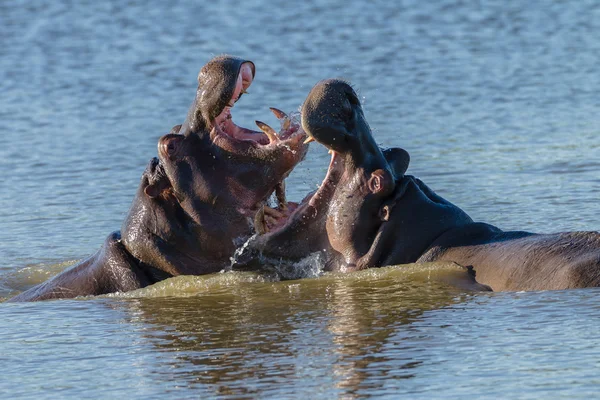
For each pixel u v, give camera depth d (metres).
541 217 47.69
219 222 39.72
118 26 119.00
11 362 31.33
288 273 40.12
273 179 39.38
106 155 68.00
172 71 96.56
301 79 89.56
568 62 93.56
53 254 48.44
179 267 40.62
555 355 28.12
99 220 53.72
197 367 29.66
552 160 60.59
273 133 38.88
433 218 38.38
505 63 94.50
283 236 39.44
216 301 37.50
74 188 60.47
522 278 34.88
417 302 34.59
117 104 84.88
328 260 39.41
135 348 32.12
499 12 118.50
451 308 33.47
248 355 30.44
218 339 32.44
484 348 29.22
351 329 32.22
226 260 40.47
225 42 108.06
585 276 33.72
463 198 52.97
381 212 38.09
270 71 93.38
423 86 86.44
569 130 68.88
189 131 39.72
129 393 27.81
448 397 25.75
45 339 33.81
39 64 101.88
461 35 108.06
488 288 35.53
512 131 69.69
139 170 63.69
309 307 35.47
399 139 68.94
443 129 71.50
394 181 38.03
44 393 28.25
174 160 39.59
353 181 37.84
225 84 38.69
